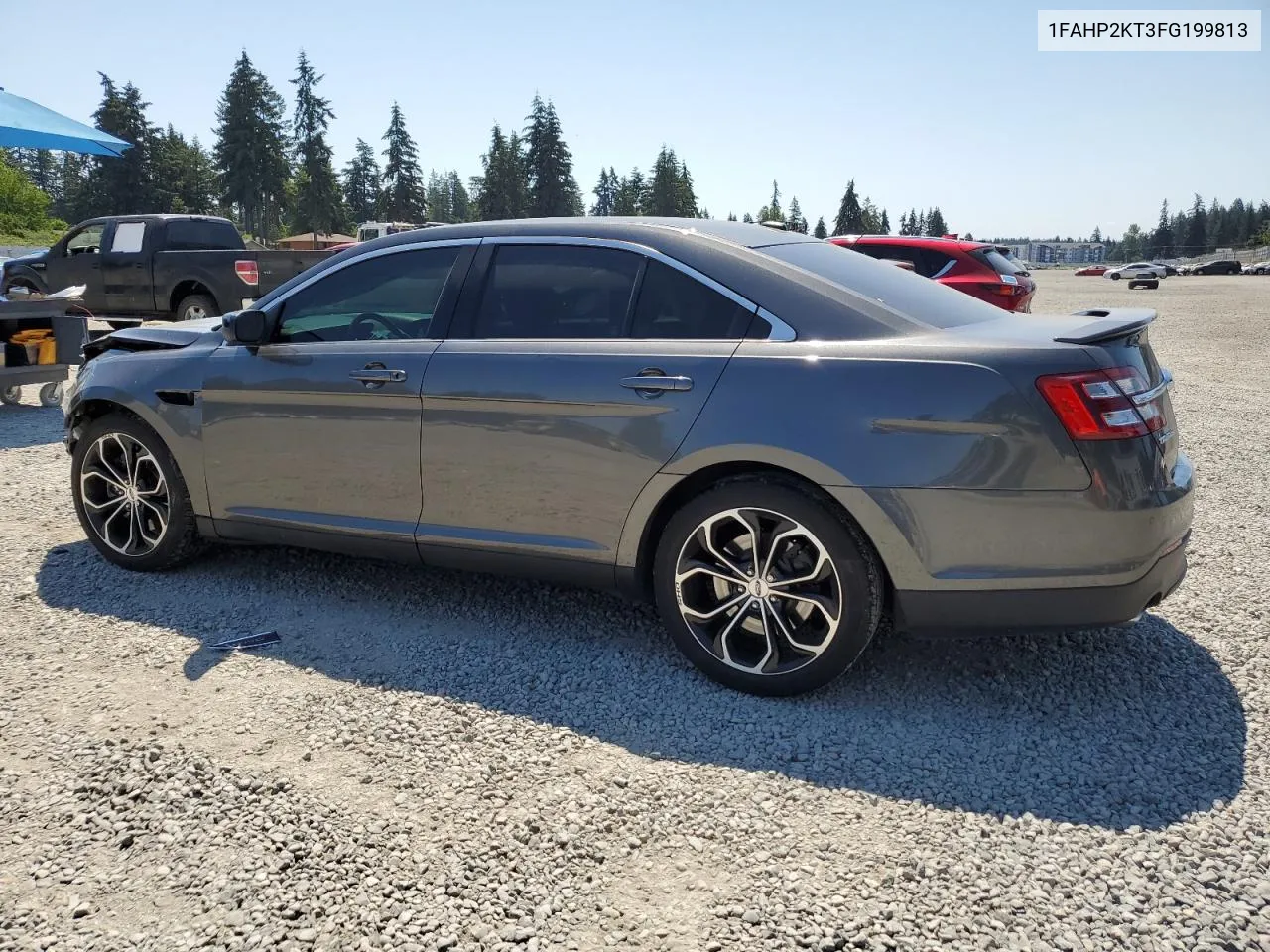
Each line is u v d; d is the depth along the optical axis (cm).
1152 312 349
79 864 253
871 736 318
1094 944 223
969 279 1188
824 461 317
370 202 11562
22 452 738
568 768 299
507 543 379
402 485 397
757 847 260
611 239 375
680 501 358
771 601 338
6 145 935
